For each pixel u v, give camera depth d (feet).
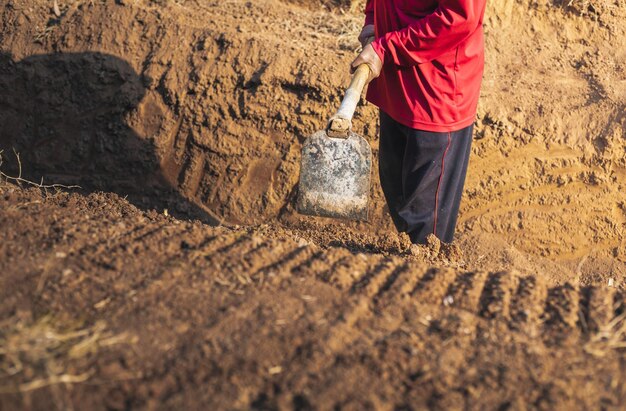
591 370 8.54
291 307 9.30
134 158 18.79
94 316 8.95
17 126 19.34
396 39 11.85
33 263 9.86
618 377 8.43
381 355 8.50
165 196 18.79
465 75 12.50
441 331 9.09
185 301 9.29
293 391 7.95
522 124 17.85
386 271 10.40
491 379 8.27
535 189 17.94
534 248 17.84
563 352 8.86
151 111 18.75
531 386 8.20
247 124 18.44
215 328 8.80
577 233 17.88
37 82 19.11
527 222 17.80
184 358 8.34
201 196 18.69
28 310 8.95
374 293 9.83
